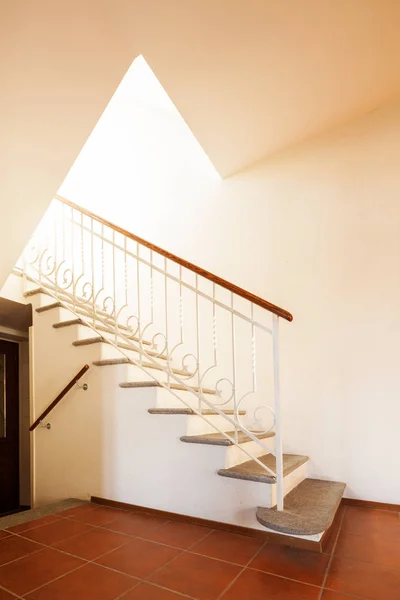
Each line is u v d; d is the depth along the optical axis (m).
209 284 3.72
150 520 2.57
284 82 2.88
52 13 1.84
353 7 2.36
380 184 3.17
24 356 5.46
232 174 3.78
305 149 3.48
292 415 3.24
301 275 3.36
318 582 1.80
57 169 2.40
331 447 3.08
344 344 3.14
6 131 2.07
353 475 2.99
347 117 3.29
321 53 2.67
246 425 3.37
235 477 2.39
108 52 2.18
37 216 2.58
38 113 2.09
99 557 2.04
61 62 2.00
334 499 2.50
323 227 3.33
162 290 3.95
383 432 2.94
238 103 3.04
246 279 3.58
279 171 3.56
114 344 3.16
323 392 3.16
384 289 3.06
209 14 2.32
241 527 2.36
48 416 3.27
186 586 1.76
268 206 3.57
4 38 1.77
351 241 3.21
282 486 2.30
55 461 3.20
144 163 4.27
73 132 2.29
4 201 2.36
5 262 2.78
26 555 2.07
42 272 3.94
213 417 2.99
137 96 4.29
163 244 4.02
